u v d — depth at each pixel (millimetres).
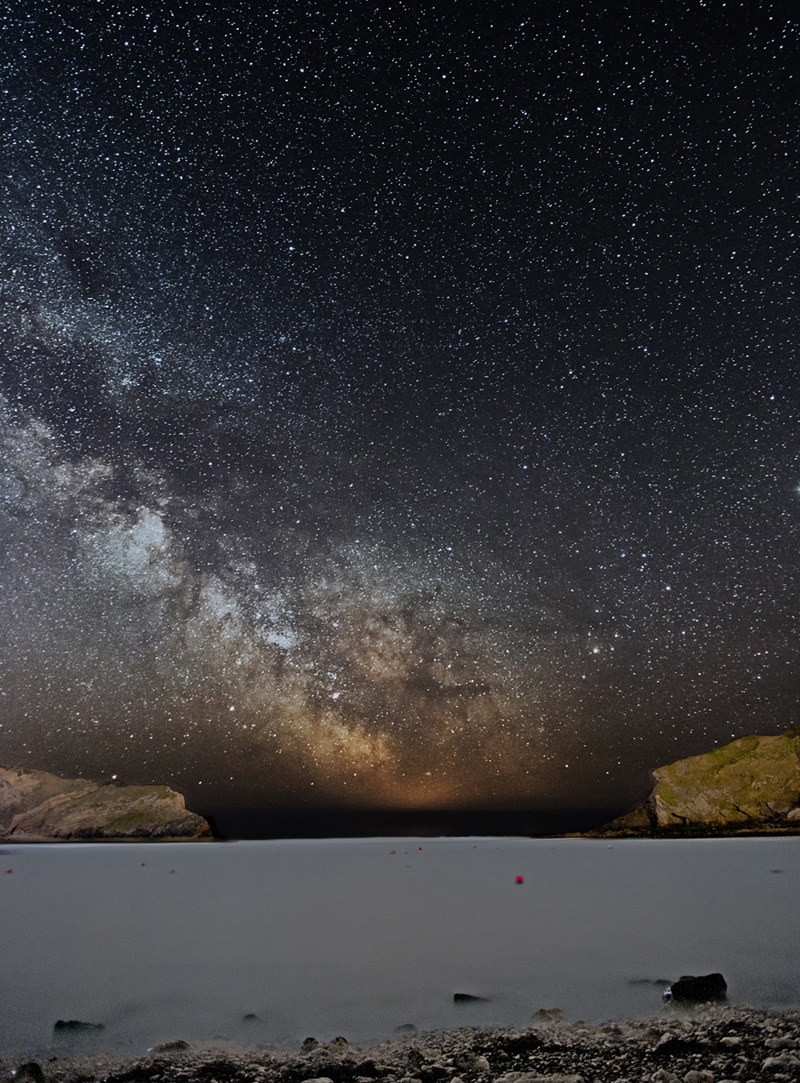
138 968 5492
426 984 4996
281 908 8164
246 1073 3656
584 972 5207
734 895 8602
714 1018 4258
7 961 5746
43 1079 3621
